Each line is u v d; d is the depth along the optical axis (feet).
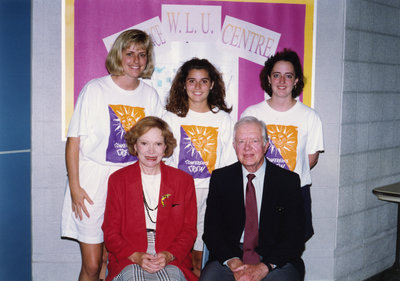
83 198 8.60
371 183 12.34
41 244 10.54
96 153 8.66
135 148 8.04
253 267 7.55
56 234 10.57
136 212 7.86
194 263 9.99
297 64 9.73
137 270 7.47
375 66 12.01
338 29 11.16
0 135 9.26
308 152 10.07
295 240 7.91
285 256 7.72
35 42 10.12
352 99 11.55
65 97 10.27
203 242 8.97
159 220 7.89
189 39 10.57
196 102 9.46
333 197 11.51
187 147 9.44
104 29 10.27
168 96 10.53
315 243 11.55
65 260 10.66
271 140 9.75
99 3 10.22
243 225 8.02
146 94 9.12
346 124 11.49
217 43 10.66
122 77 8.77
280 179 8.09
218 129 9.54
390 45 12.33
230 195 8.13
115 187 7.95
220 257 7.82
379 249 12.71
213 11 10.58
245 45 10.77
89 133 8.64
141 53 8.66
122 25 10.33
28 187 10.16
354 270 12.12
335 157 11.43
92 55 10.28
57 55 10.23
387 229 12.96
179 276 7.54
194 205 8.26
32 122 10.25
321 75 11.18
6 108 9.37
